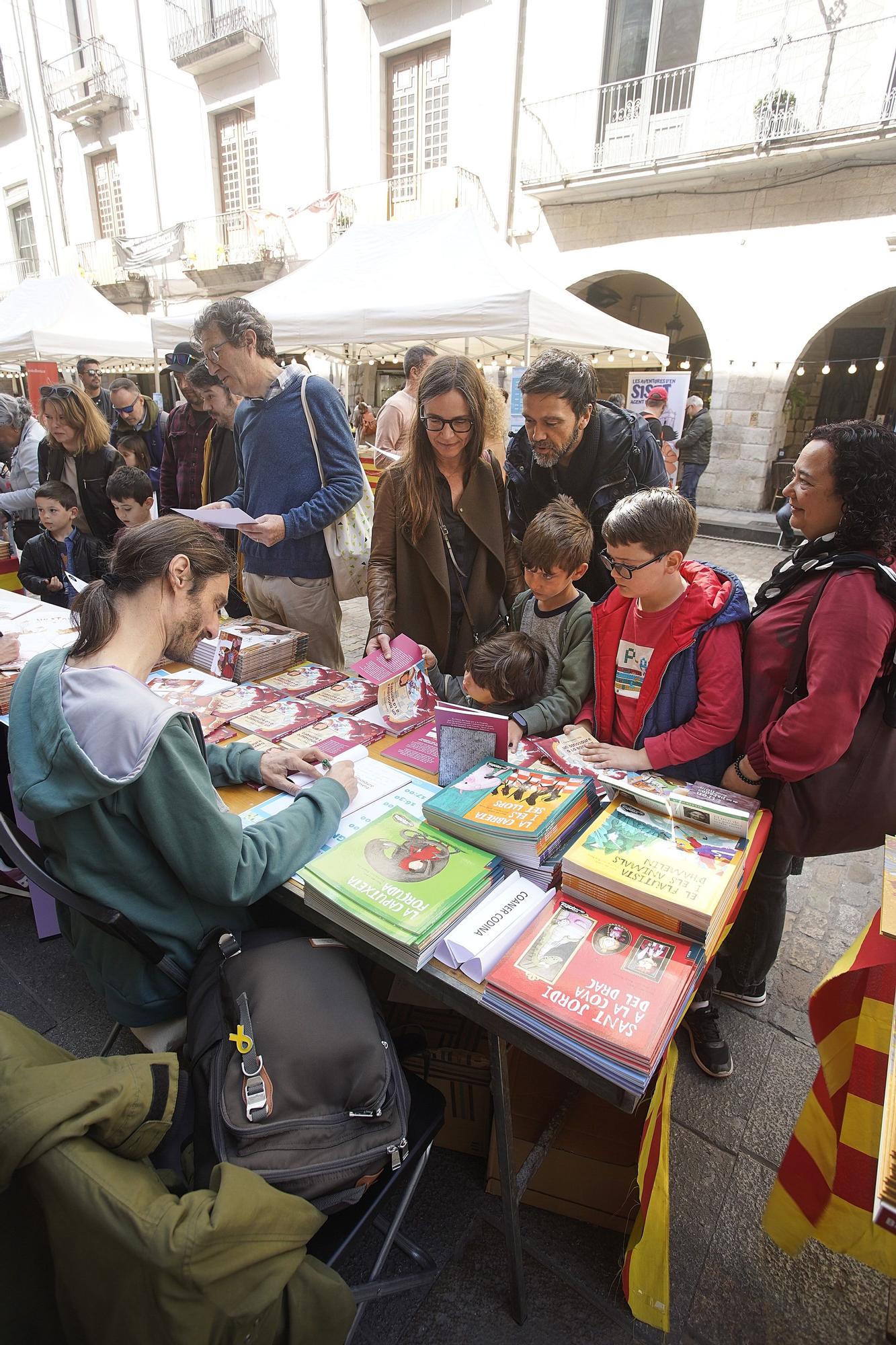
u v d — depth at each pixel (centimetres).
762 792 150
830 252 834
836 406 1105
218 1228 71
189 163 1332
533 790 134
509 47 954
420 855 122
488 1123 148
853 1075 116
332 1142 94
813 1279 134
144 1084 82
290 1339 83
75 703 109
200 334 223
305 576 249
